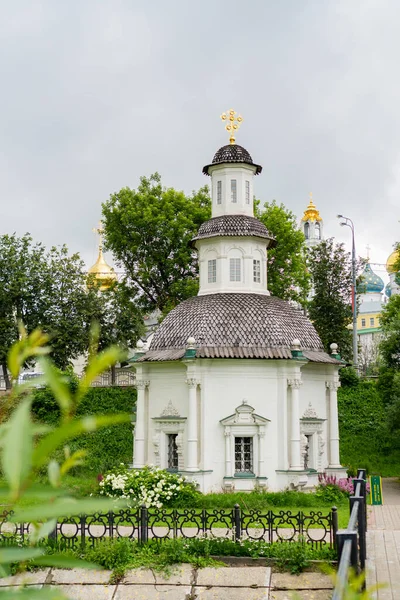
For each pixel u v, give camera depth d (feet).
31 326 185.47
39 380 9.34
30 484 7.91
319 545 74.38
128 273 204.44
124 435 164.76
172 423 122.93
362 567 55.26
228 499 106.93
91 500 9.09
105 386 180.96
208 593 65.82
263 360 121.29
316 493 112.78
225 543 71.87
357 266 229.25
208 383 120.57
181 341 124.98
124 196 202.80
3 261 187.52
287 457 119.75
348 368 182.60
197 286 194.18
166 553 70.64
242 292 133.49
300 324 133.18
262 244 137.59
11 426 7.82
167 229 198.80
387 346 156.35
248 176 140.36
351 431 169.58
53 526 9.98
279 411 120.98
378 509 106.11
